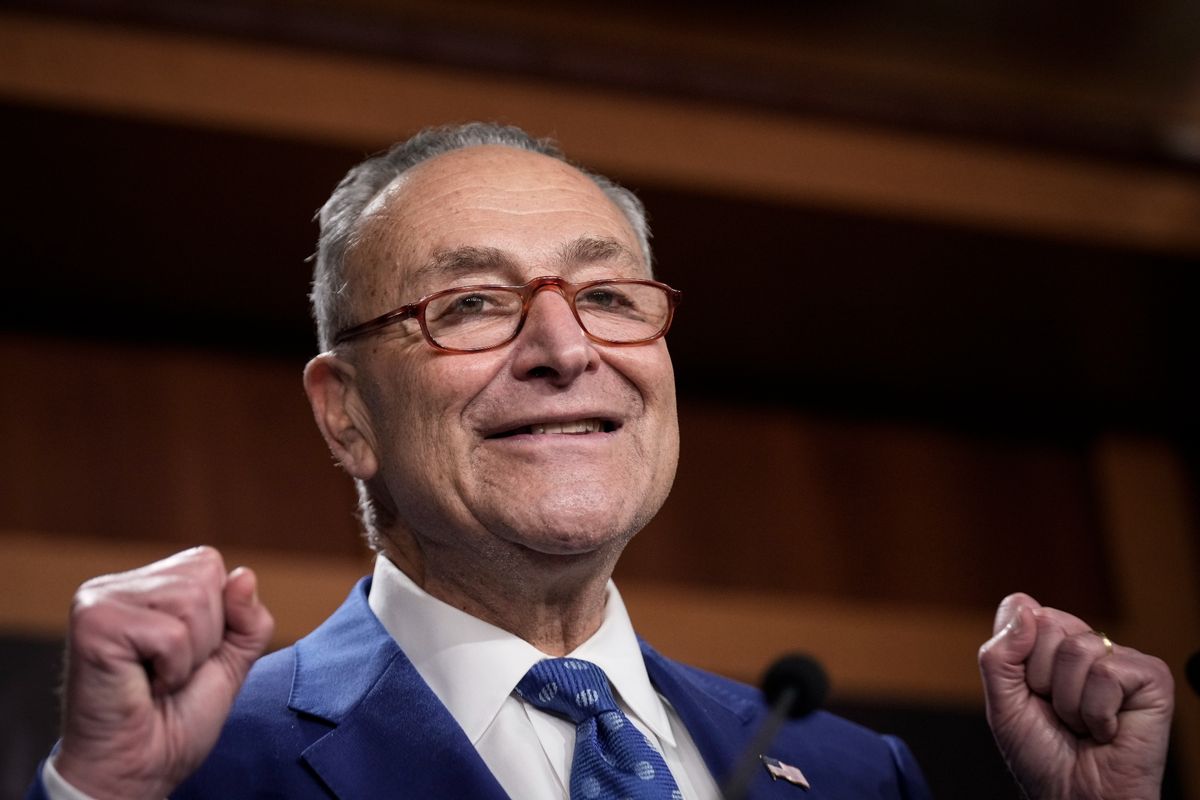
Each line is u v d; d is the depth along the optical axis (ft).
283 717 5.86
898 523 17.87
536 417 5.89
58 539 14.71
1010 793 16.75
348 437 6.48
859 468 18.06
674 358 17.61
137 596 4.83
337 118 13.97
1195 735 17.57
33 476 14.93
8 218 14.46
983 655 6.22
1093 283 16.61
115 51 13.53
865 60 15.89
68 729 4.80
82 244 14.88
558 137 14.65
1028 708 6.16
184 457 15.56
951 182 15.78
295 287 15.76
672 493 17.28
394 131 14.10
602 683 5.97
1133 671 6.00
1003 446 18.71
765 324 17.06
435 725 5.69
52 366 15.48
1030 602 6.28
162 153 13.83
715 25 15.52
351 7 14.30
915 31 16.05
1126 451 18.92
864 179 15.49
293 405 16.22
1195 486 18.90
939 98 15.87
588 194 6.59
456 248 6.18
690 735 6.25
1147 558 18.45
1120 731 6.06
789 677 5.79
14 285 15.35
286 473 15.85
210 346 16.19
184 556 5.00
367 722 5.76
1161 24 16.34
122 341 15.89
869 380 18.17
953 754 16.75
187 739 4.88
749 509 17.42
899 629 17.20
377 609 6.36
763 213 15.33
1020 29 16.21
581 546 5.79
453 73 14.47
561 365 5.88
